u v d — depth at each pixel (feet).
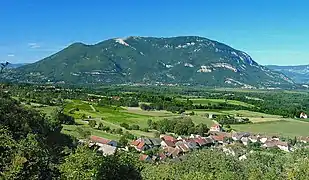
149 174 145.69
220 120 474.08
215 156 232.12
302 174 179.73
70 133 284.61
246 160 240.32
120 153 72.79
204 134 413.59
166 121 420.36
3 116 159.33
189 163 220.84
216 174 179.73
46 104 416.26
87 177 61.26
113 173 65.72
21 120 166.61
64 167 63.62
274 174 187.52
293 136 406.82
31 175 62.39
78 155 64.44
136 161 73.97
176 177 159.22
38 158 65.10
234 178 179.32
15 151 64.95
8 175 60.29
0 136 68.54
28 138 73.67
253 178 181.57
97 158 64.28
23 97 414.82
